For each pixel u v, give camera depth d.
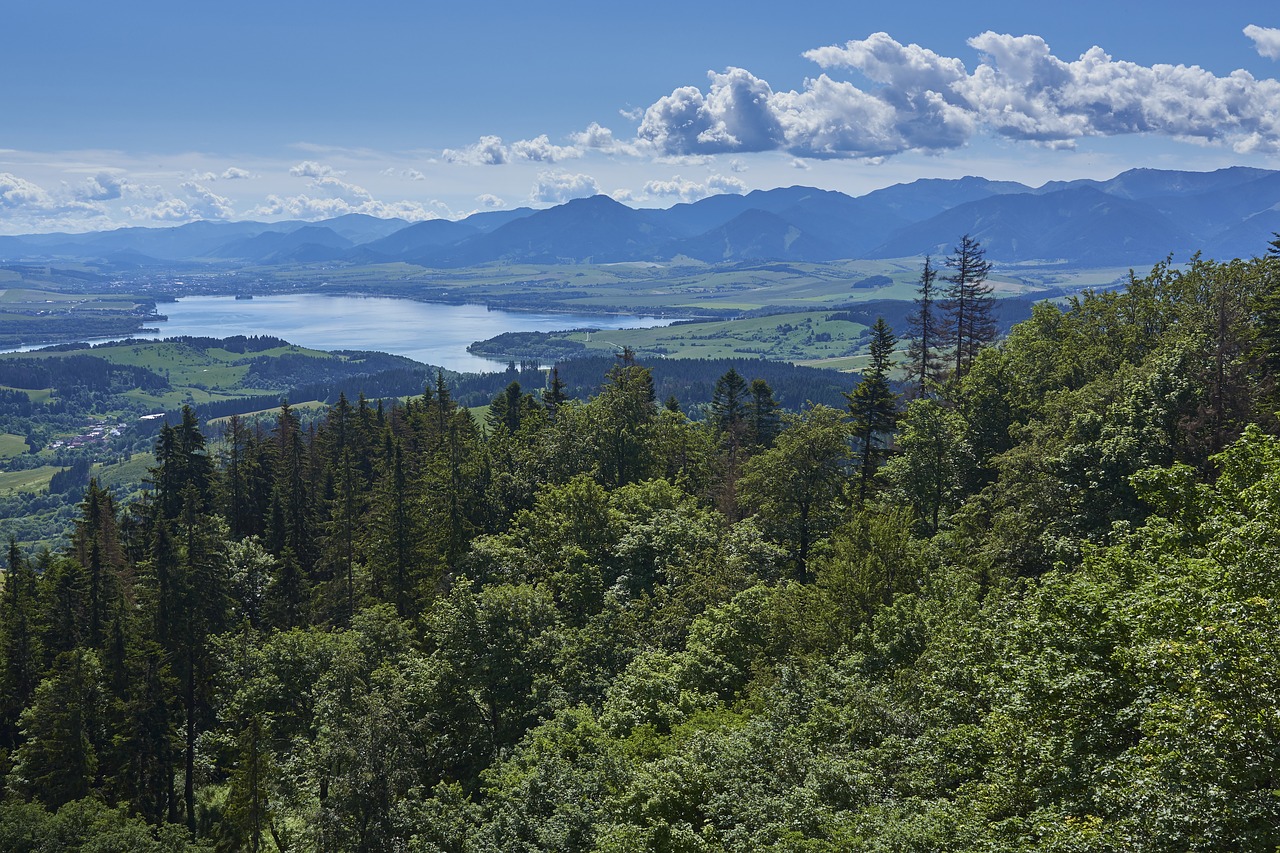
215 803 58.12
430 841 35.16
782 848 21.84
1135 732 20.52
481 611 46.28
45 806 47.78
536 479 84.25
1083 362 69.56
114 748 54.06
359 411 114.06
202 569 58.03
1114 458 43.88
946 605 35.91
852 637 39.16
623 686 39.34
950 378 77.12
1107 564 27.05
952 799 25.09
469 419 108.50
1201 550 23.41
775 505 63.44
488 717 45.88
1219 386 45.38
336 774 38.84
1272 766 15.65
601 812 29.06
